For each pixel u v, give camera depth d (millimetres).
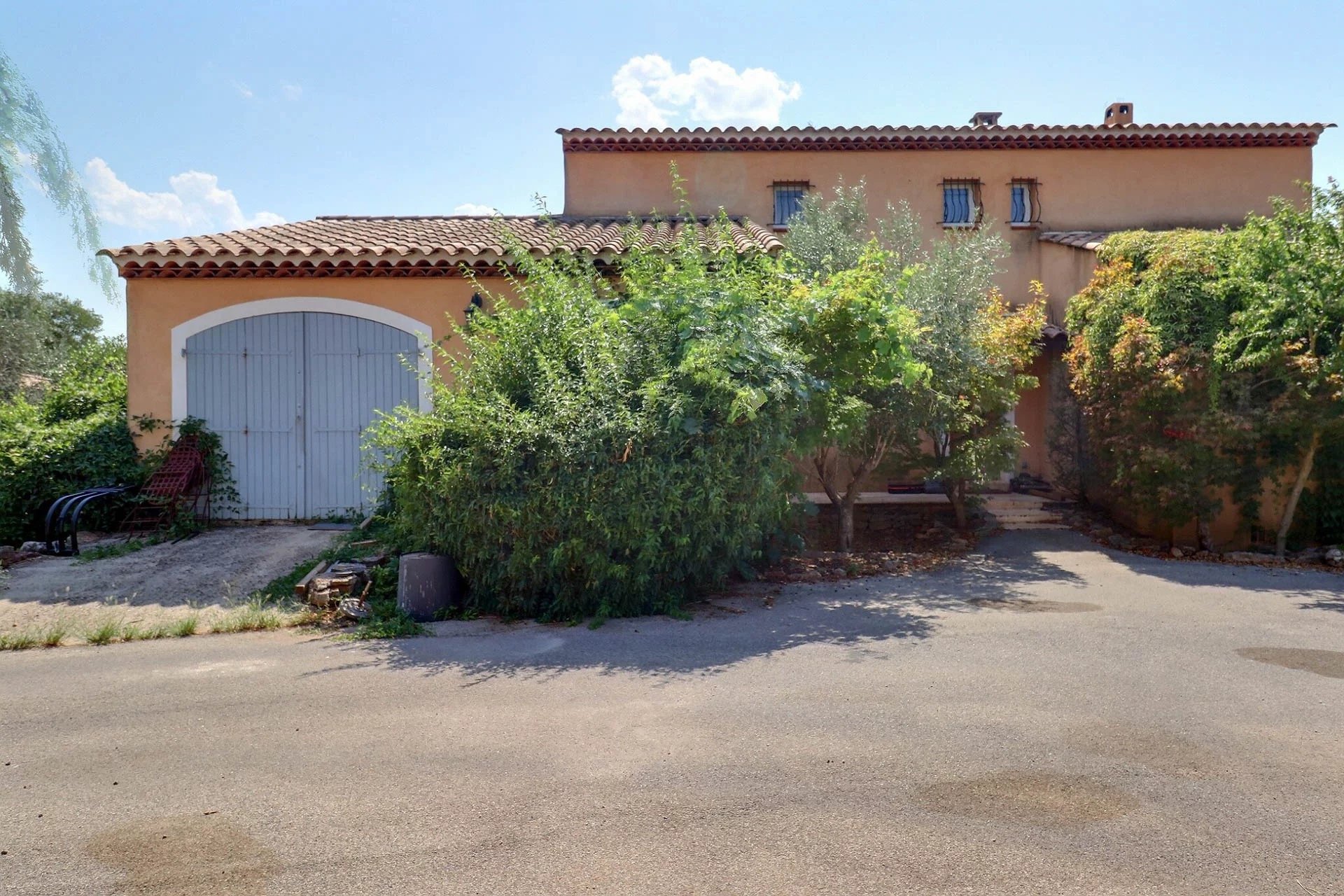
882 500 13445
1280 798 4238
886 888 3477
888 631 7508
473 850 3789
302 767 4656
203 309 12398
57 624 7613
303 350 12453
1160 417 11430
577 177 17188
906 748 4844
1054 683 6008
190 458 11961
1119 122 18156
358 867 3672
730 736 5035
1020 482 15125
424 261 12219
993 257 13172
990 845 3805
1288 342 10609
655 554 7961
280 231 14328
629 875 3586
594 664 6535
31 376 21453
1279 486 11719
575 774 4535
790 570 9969
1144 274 11820
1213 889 3471
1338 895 3432
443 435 8094
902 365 9586
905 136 16750
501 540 7844
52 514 10602
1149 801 4211
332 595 8289
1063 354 13742
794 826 3975
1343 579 10016
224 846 3854
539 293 9398
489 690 5941
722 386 7871
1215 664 6496
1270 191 17266
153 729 5223
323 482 12492
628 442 7652
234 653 6930
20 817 4133
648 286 9250
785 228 16812
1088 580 9898
